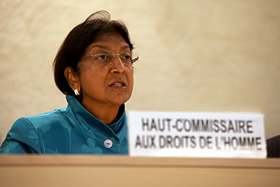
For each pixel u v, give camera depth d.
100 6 4.55
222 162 1.20
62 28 4.41
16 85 4.25
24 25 4.36
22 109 4.21
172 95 4.59
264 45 4.80
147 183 1.15
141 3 4.68
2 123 4.16
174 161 1.17
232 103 4.65
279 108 4.63
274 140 1.67
